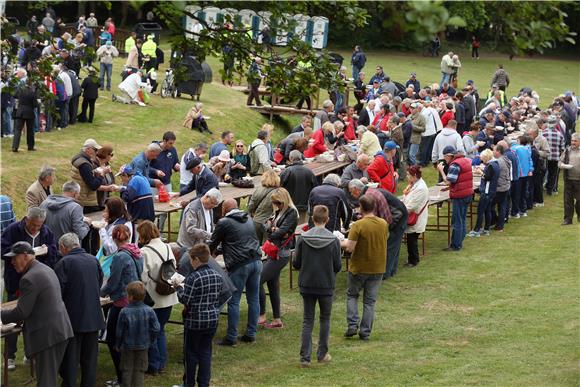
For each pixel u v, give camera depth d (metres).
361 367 15.17
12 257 13.25
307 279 14.97
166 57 50.69
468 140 29.72
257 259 15.91
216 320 13.66
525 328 17.39
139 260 13.91
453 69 52.84
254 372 14.92
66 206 16.02
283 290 19.83
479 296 19.70
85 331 13.14
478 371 14.89
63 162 27.81
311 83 14.55
